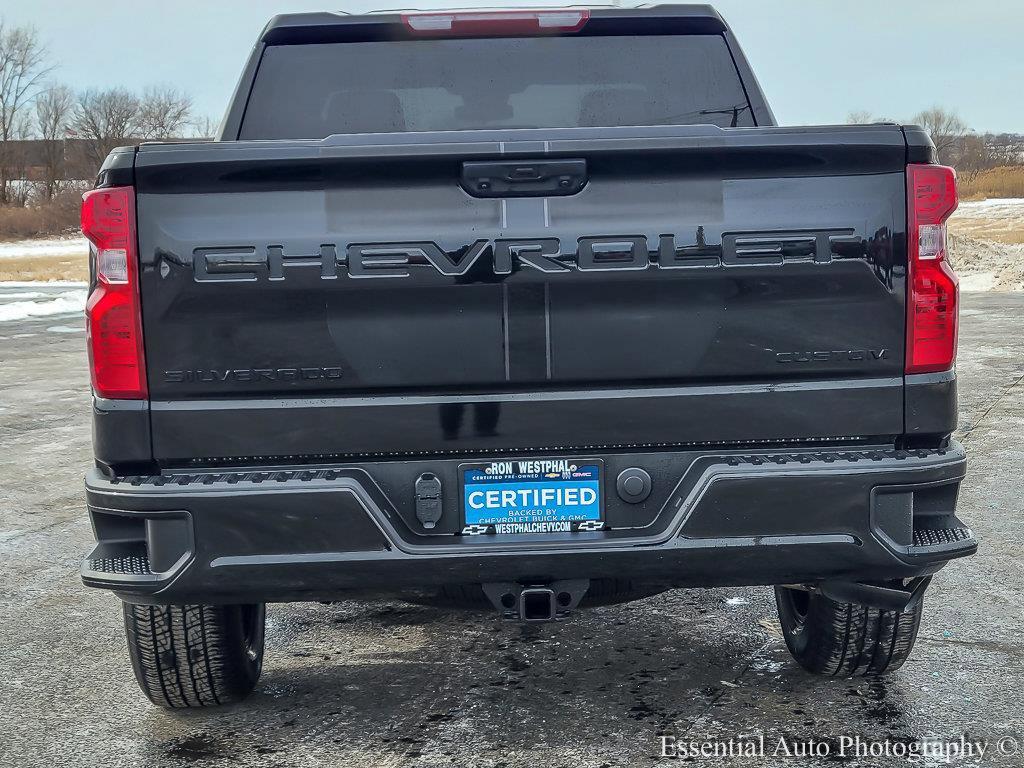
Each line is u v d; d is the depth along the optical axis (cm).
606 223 256
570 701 338
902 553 263
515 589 266
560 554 259
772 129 256
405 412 260
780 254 259
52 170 8825
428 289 257
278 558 258
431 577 260
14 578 500
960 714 321
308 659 382
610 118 367
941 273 264
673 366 261
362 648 393
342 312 257
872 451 267
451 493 264
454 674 364
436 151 252
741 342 261
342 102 363
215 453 260
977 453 716
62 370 1284
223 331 257
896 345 263
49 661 389
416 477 264
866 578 267
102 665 385
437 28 354
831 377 264
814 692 340
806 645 345
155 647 310
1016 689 340
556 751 302
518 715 328
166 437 259
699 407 263
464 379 260
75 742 317
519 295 258
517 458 264
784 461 262
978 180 9269
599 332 259
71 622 436
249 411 259
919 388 265
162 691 320
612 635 399
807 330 262
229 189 254
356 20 355
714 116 366
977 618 408
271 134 362
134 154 253
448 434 262
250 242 254
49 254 5350
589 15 357
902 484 262
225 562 257
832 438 266
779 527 262
